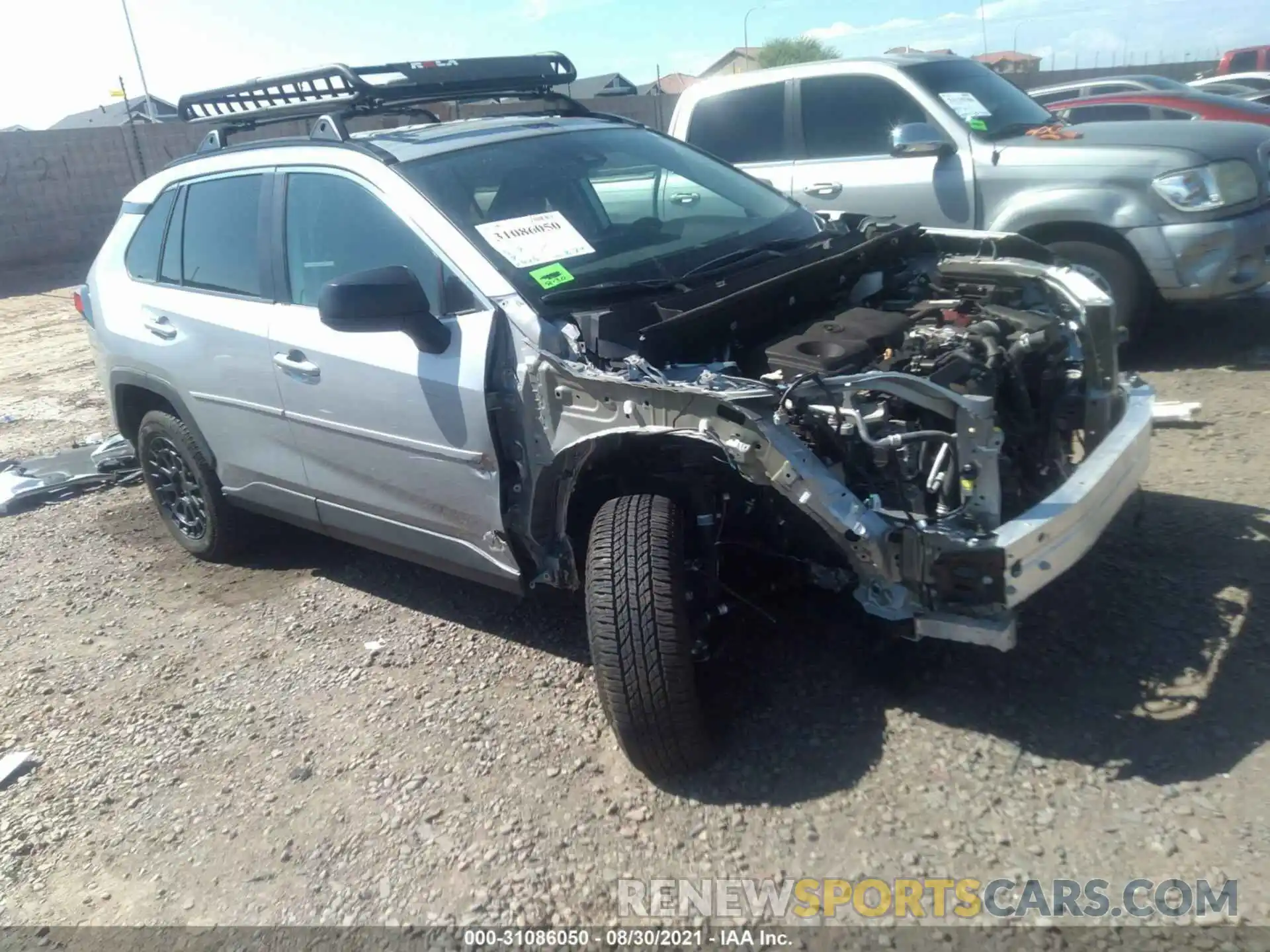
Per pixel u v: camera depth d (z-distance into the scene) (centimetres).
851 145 702
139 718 398
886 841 284
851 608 388
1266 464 471
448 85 458
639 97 2611
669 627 295
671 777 318
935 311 376
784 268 376
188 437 495
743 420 285
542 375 329
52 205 1964
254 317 429
